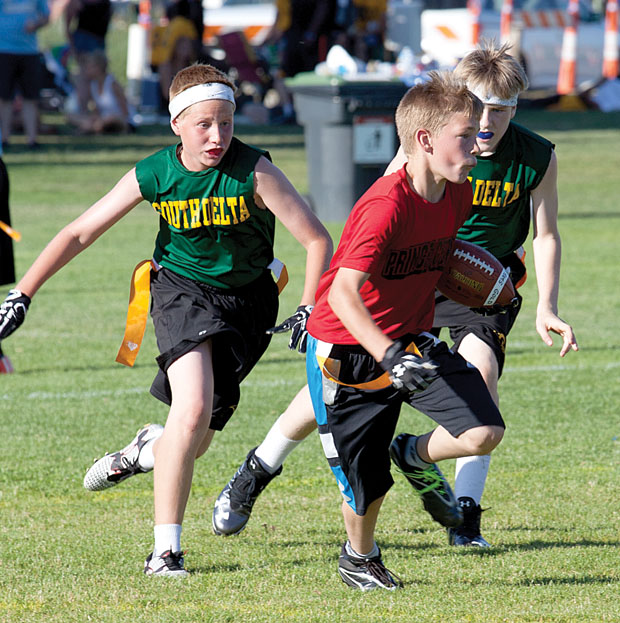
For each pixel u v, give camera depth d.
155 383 17.36
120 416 25.62
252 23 113.12
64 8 86.44
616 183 67.19
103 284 41.53
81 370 30.12
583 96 110.94
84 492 20.41
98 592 15.09
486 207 17.98
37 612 14.31
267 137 86.31
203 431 16.11
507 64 17.19
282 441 17.44
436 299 18.12
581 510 19.16
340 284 13.99
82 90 87.88
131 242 50.28
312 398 15.43
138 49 111.69
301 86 53.38
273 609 14.45
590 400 26.80
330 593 15.15
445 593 15.16
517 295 16.66
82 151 77.75
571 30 113.94
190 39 93.69
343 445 15.19
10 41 74.62
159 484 15.99
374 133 52.47
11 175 67.31
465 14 112.56
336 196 53.28
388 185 14.34
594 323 35.44
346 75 53.47
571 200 61.38
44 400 27.03
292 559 16.77
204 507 19.62
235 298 17.08
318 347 15.08
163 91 95.19
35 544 17.42
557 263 18.08
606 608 14.55
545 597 14.95
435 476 16.62
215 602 14.72
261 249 17.19
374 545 15.62
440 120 14.12
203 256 16.91
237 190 16.42
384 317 14.98
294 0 93.94
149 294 17.39
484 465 18.03
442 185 14.67
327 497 20.20
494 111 17.19
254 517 19.05
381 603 14.73
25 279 16.80
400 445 16.52
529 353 31.88
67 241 16.77
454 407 15.11
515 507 19.38
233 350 16.73
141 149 78.94
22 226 51.97
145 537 17.81
